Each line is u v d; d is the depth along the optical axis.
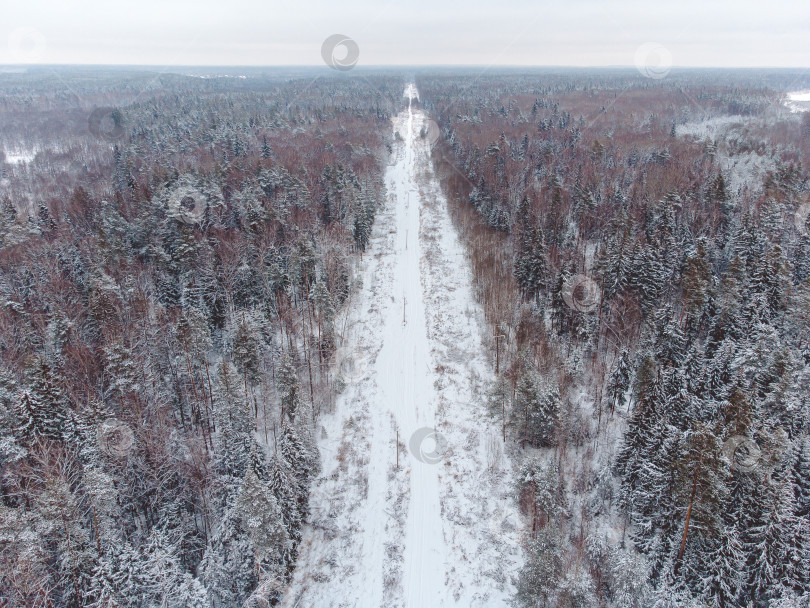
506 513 47.62
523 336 67.19
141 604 33.12
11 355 55.22
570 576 36.34
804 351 53.84
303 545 45.16
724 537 35.28
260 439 55.22
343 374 67.56
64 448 41.84
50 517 33.06
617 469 47.81
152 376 53.56
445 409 61.44
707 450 34.50
